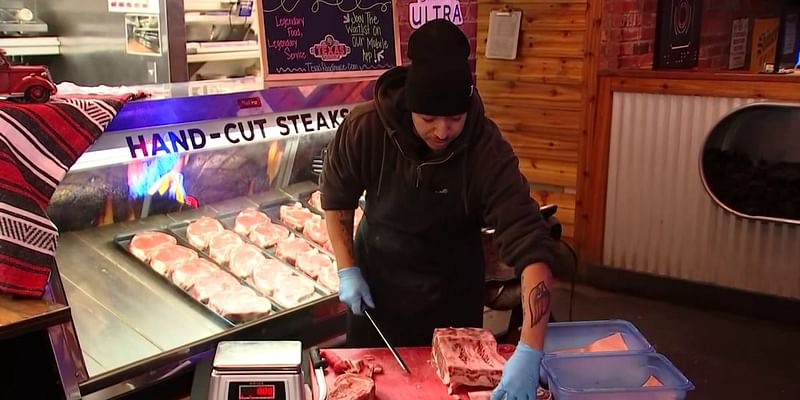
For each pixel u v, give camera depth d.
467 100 1.52
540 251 1.57
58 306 1.38
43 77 1.62
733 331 3.89
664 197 4.22
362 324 2.02
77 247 2.00
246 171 2.38
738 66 5.40
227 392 1.39
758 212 3.95
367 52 2.74
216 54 3.49
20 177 1.45
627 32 4.37
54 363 1.48
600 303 4.28
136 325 1.79
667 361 1.68
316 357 1.71
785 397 3.23
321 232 2.36
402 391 1.60
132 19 2.94
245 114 2.13
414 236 1.86
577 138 4.59
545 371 1.66
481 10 4.79
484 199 1.70
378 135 1.78
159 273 1.99
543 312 1.54
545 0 4.51
